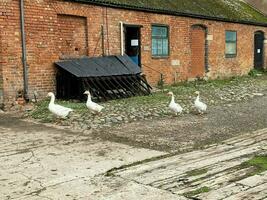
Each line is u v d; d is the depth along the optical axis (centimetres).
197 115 1240
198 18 2264
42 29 1455
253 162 705
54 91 1502
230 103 1523
